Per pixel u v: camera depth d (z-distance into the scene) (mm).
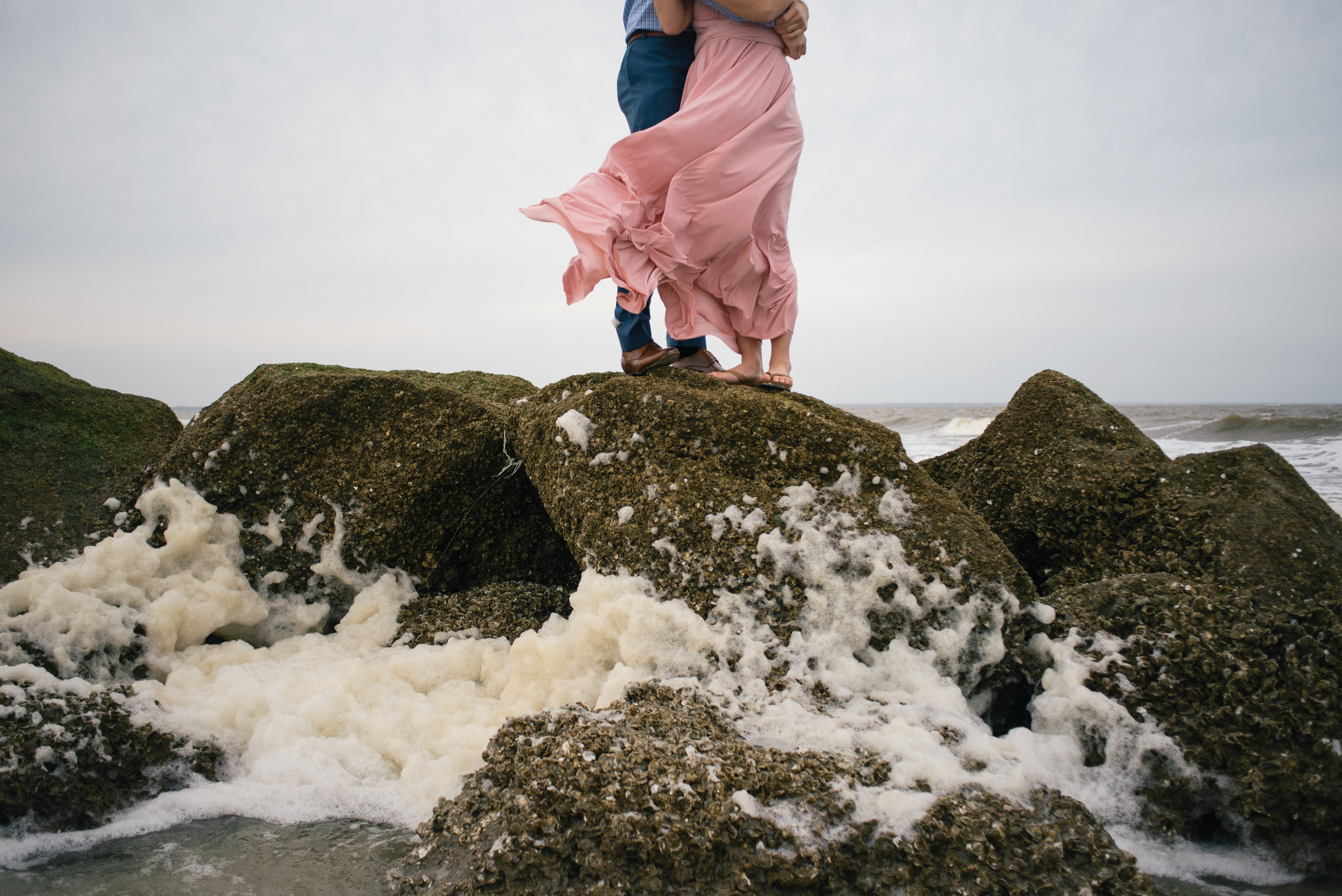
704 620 2768
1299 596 2734
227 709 2822
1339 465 12086
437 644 3354
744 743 2217
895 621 2738
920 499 2963
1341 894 2156
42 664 2992
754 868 1845
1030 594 2824
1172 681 2494
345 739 2719
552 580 4059
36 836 2297
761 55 3270
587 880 1834
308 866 2146
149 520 3654
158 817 2416
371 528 3773
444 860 2016
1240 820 2318
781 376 3566
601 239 3004
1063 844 1955
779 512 2916
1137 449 3543
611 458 3172
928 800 2020
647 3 3395
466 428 3857
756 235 3383
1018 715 2797
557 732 2174
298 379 3908
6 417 3822
